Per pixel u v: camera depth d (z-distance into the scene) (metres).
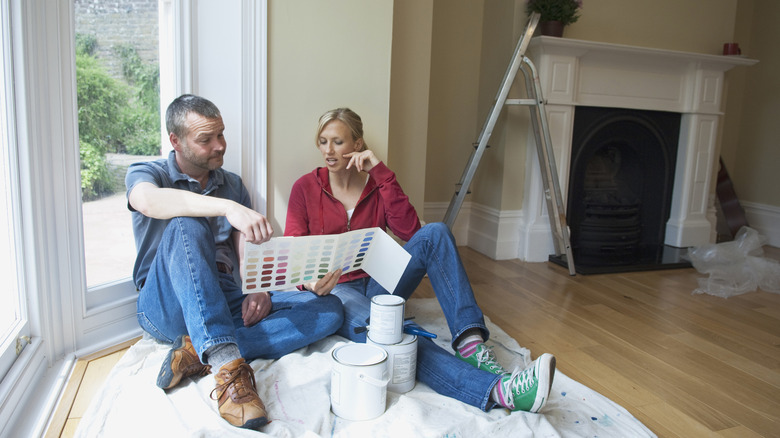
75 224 1.54
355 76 2.09
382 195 1.79
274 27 1.93
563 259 3.09
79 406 1.32
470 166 2.78
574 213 3.29
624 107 3.22
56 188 1.47
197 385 1.38
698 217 3.50
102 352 1.61
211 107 1.58
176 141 1.59
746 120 4.04
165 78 1.86
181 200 1.40
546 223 3.15
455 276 1.55
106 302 1.69
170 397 1.32
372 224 1.86
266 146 1.97
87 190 1.62
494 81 3.20
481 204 3.38
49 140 1.44
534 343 1.92
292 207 1.81
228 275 1.68
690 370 1.75
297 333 1.54
